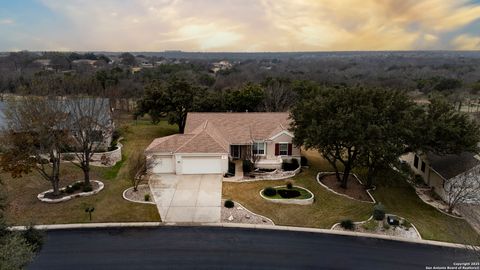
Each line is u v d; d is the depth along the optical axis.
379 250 22.17
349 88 31.84
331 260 20.88
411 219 26.73
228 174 33.53
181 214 25.75
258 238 22.98
